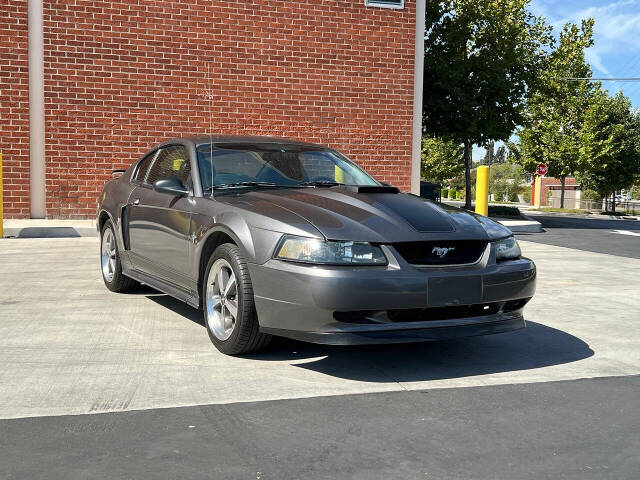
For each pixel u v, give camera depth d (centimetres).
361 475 259
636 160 3891
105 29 1199
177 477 254
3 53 1161
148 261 546
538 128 3850
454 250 402
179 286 497
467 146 2228
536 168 3894
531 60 2375
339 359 424
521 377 393
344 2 1320
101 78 1205
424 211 430
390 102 1366
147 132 1236
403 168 1386
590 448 288
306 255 379
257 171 506
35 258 842
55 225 1102
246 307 407
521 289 421
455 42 2031
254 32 1275
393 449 284
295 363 413
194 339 467
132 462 267
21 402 334
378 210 418
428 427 310
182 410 326
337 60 1327
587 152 3709
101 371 388
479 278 397
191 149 520
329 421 315
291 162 526
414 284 379
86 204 1216
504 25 2191
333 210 415
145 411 324
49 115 1188
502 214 2116
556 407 341
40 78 1179
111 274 636
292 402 341
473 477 258
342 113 1340
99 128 1212
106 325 503
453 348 459
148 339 464
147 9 1216
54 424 306
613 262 954
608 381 387
